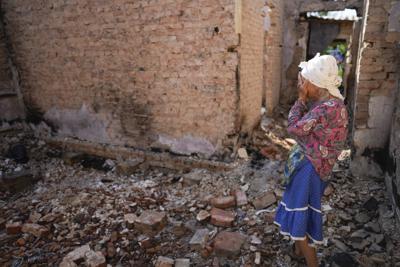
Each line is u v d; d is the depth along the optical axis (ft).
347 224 9.25
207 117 13.20
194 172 13.43
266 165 13.25
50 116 17.84
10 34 17.39
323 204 10.26
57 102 17.19
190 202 11.29
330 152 6.56
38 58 16.85
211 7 11.73
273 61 23.08
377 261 7.55
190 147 13.96
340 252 8.05
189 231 9.66
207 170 13.48
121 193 12.40
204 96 12.96
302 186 6.71
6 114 18.31
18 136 18.35
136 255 8.68
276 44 23.88
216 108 12.91
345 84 25.07
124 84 14.57
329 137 6.41
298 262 7.91
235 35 11.68
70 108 16.79
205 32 12.12
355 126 11.44
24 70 17.79
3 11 17.03
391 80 10.55
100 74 15.05
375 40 10.46
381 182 11.21
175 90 13.46
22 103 18.78
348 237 8.68
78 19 14.62
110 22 13.85
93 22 14.29
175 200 11.66
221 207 10.66
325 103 6.36
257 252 8.25
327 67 6.25
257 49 16.11
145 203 11.35
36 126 18.74
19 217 10.98
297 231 6.77
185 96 13.34
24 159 16.10
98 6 13.88
